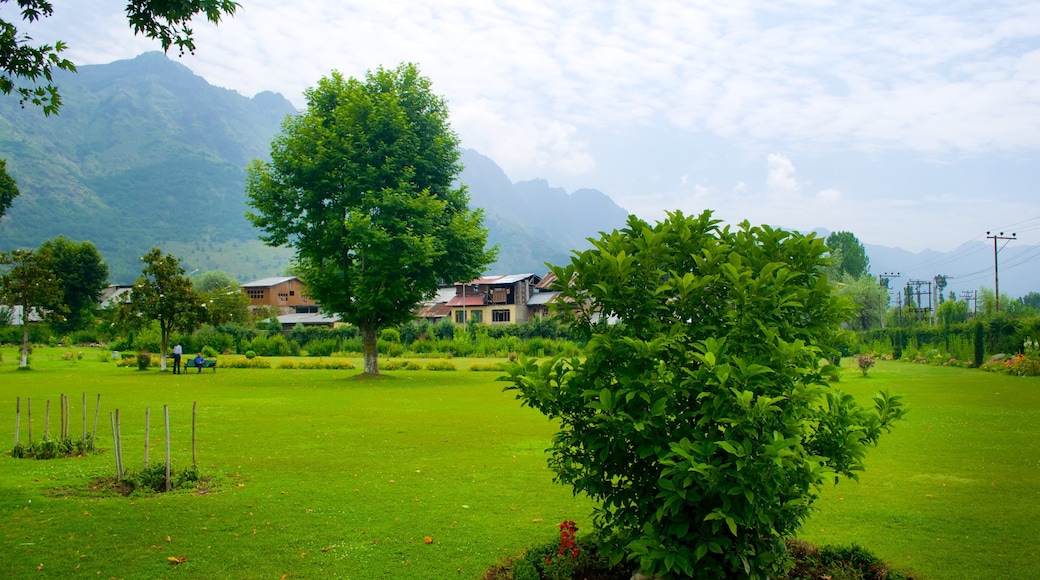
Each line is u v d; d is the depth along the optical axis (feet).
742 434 13.42
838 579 16.66
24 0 23.11
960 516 24.53
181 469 30.68
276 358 157.79
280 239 97.30
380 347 163.84
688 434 14.38
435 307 255.50
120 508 25.29
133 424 48.06
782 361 13.79
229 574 18.85
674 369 14.73
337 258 97.09
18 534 22.12
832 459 15.31
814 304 15.89
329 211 93.61
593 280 15.65
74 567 19.25
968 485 29.35
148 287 107.24
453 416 53.62
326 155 91.56
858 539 21.85
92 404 60.59
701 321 15.51
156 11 22.31
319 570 19.17
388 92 97.96
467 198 106.52
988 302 166.71
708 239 16.67
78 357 142.10
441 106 104.78
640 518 15.08
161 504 25.95
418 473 31.96
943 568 19.26
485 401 65.46
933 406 58.49
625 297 15.52
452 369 118.93
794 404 13.66
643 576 15.48
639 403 14.51
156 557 20.12
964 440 40.83
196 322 111.45
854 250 263.90
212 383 86.48
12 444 38.63
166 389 77.15
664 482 13.42
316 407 59.98
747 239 17.21
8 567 19.19
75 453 35.47
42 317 114.42
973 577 18.60
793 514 14.43
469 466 33.63
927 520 24.00
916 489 28.63
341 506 25.89
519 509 25.59
